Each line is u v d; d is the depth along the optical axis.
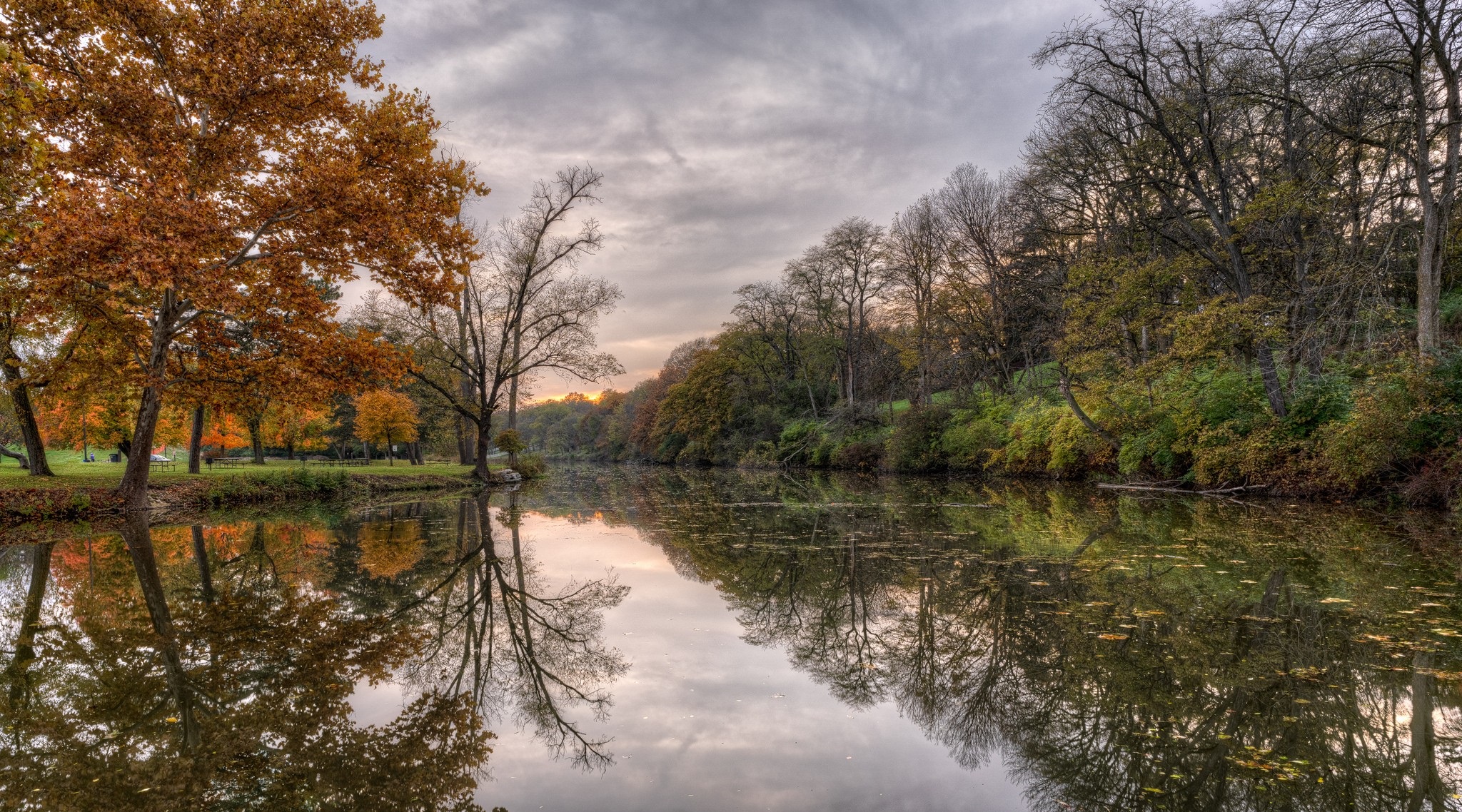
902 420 34.72
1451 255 18.42
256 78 14.72
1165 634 6.23
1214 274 21.09
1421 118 13.97
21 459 22.56
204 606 7.89
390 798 3.64
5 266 11.64
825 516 16.81
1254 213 15.80
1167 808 3.44
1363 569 8.55
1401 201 18.59
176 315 15.91
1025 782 3.83
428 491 28.20
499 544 12.73
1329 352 17.89
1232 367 18.55
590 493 26.95
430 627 7.16
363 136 15.62
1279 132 19.34
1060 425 25.03
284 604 8.00
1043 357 33.72
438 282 16.67
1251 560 9.36
